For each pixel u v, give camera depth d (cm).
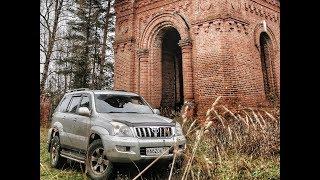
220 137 637
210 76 1125
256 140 651
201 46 1159
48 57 1644
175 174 538
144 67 1352
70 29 2162
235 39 1129
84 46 2059
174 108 1441
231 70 1093
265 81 1391
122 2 1467
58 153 709
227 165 544
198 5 1182
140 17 1399
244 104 1111
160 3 1314
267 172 536
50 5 1638
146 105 718
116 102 675
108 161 539
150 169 575
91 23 2189
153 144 539
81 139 628
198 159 496
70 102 750
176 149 345
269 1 1366
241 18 1169
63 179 586
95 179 547
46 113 1625
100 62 2056
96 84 2031
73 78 2061
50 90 1920
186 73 1179
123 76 1434
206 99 1127
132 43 1409
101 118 593
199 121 1110
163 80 1479
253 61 1199
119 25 1479
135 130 543
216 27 1121
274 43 1379
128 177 549
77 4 1881
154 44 1356
